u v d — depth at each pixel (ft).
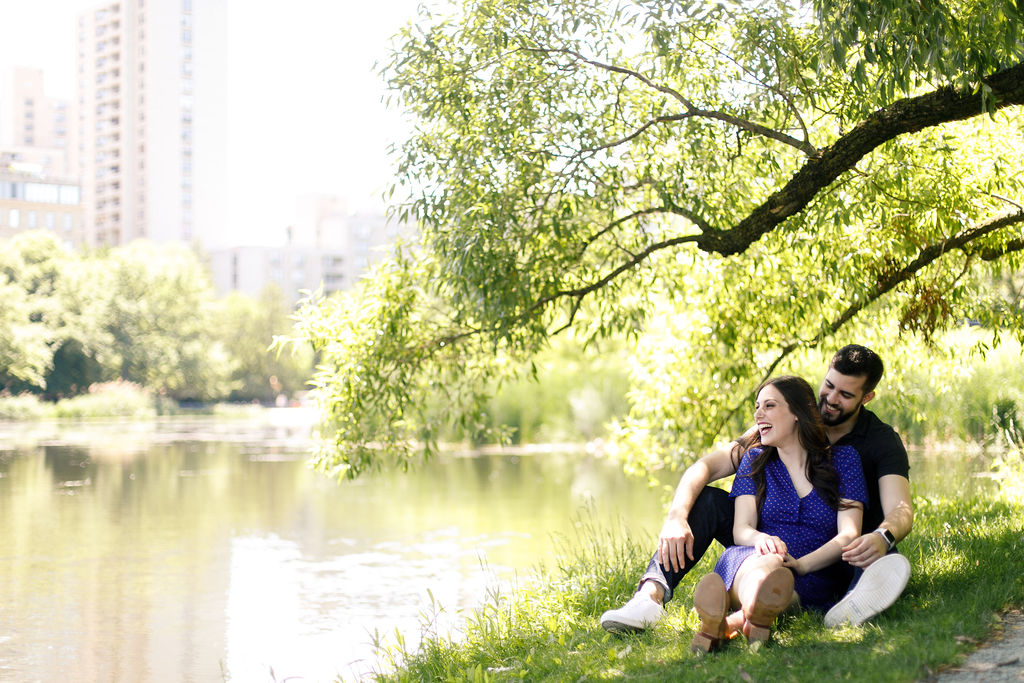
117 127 448.65
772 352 34.78
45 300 207.51
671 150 26.45
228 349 289.94
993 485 33.32
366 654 26.04
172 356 237.86
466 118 24.40
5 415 176.86
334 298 29.43
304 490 63.72
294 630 28.86
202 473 75.36
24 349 178.40
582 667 15.29
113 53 448.65
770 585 13.80
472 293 24.64
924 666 12.50
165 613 31.17
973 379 37.52
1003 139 26.84
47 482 68.54
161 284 246.27
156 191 441.68
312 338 28.99
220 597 33.27
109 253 271.90
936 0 17.71
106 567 38.70
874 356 15.84
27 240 220.23
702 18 23.17
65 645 27.50
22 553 41.73
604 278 27.68
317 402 29.14
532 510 53.11
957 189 24.26
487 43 23.98
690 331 33.40
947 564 18.37
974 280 28.84
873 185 23.82
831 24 18.21
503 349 29.22
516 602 22.95
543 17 23.99
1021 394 36.86
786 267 30.40
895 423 40.04
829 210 23.80
